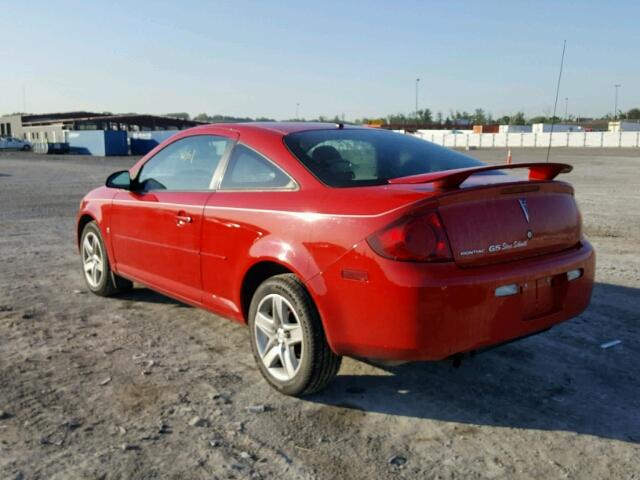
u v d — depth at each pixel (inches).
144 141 2321.6
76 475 113.1
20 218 463.5
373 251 123.7
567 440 127.3
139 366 165.0
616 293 235.9
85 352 175.0
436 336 121.5
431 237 121.0
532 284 133.0
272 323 148.0
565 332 193.0
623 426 133.3
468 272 124.0
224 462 118.0
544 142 2864.2
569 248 146.4
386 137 170.7
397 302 120.9
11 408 139.5
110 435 127.8
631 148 2420.0
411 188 130.0
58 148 2343.8
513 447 124.5
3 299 228.2
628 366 166.6
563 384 154.9
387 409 140.9
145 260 196.1
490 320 126.4
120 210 205.8
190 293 177.8
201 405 141.9
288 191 146.1
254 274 156.5
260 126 169.0
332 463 118.2
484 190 127.5
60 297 231.8
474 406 142.6
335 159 149.0
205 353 175.2
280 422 134.3
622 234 376.5
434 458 120.2
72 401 143.3
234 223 154.9
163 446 123.6
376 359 130.6
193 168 179.8
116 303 224.2
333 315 131.7
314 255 134.2
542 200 139.3
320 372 139.2
